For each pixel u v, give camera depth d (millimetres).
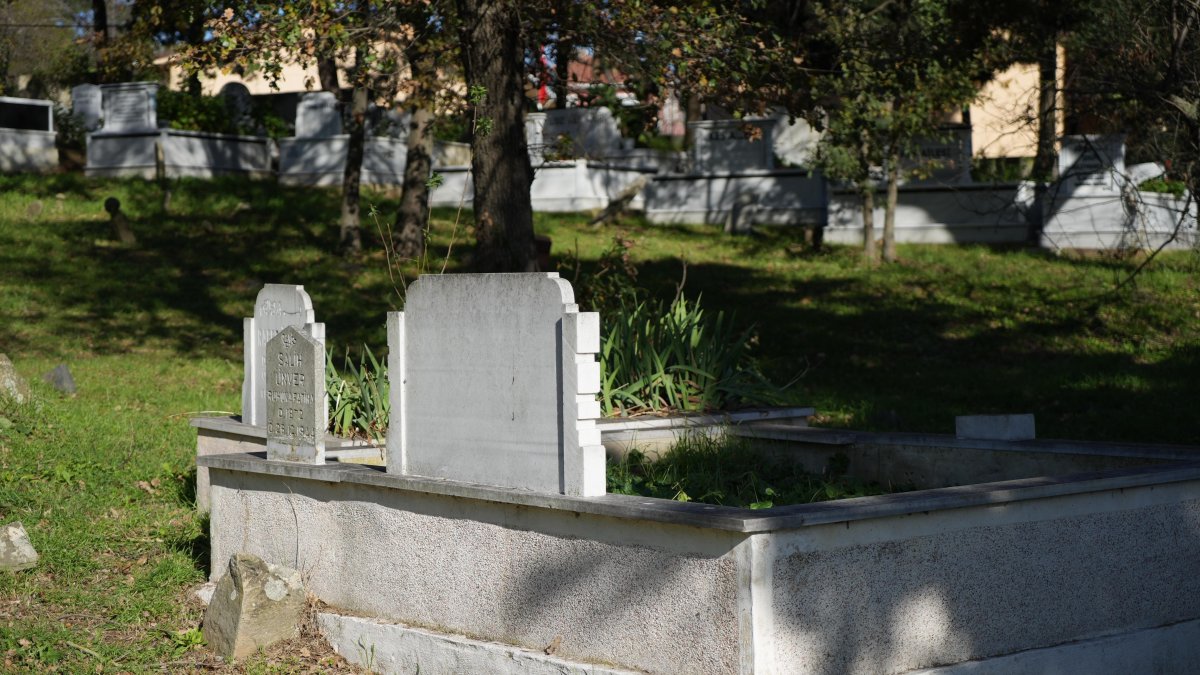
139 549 8141
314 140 28422
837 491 6840
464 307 5910
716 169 26781
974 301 19328
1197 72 13141
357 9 12234
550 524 5418
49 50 41562
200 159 28250
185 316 18766
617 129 30266
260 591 6246
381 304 19359
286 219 24969
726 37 12250
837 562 4801
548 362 5469
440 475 6027
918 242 24609
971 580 5223
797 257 23172
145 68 22750
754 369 9508
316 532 6652
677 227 26203
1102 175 22219
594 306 11328
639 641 5016
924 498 5035
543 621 5449
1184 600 5984
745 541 4574
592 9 11969
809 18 15438
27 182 26406
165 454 10875
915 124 18781
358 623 6176
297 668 6051
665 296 19625
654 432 8148
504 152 11969
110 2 42562
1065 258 21797
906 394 14539
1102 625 5664
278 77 12008
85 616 6840
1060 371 15305
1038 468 7059
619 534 5105
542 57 13961
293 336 6770
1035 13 16078
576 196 27609
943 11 15344
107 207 22719
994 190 23812
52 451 10484
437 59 13406
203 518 8812
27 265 20750
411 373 6219
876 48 14633
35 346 16391
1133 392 14008
